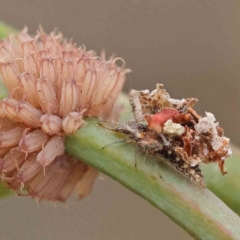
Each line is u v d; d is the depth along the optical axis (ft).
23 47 0.24
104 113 0.24
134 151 0.23
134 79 0.35
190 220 0.23
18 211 0.33
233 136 0.34
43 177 0.24
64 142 0.23
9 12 0.35
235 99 0.35
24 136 0.23
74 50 0.24
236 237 0.23
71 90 0.23
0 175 0.24
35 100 0.24
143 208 0.33
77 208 0.33
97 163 0.23
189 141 0.23
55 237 0.32
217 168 0.26
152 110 0.23
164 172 0.23
